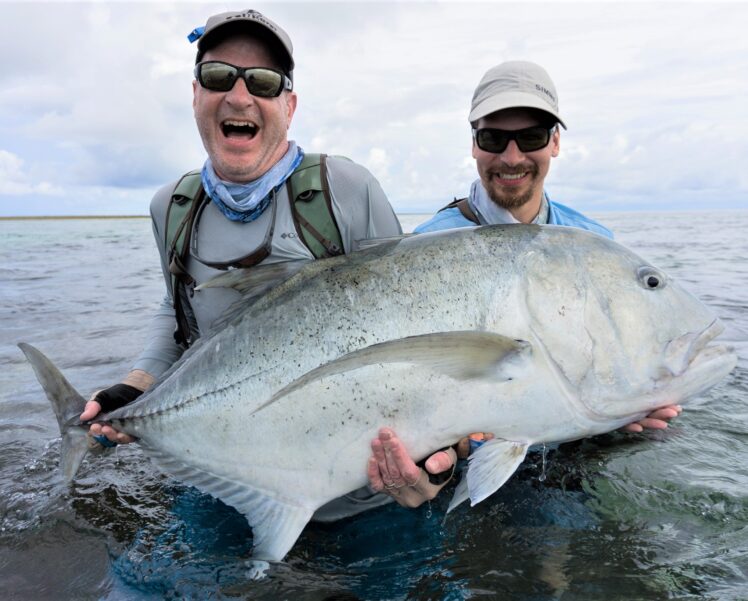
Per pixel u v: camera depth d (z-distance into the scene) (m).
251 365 0.77
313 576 0.75
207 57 0.92
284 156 0.94
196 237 0.96
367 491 0.90
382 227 0.97
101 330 2.13
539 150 1.11
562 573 0.72
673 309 0.75
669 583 0.69
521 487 0.94
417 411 0.72
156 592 0.73
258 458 0.78
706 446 1.06
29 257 5.13
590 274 0.74
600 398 0.74
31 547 0.84
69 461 0.90
